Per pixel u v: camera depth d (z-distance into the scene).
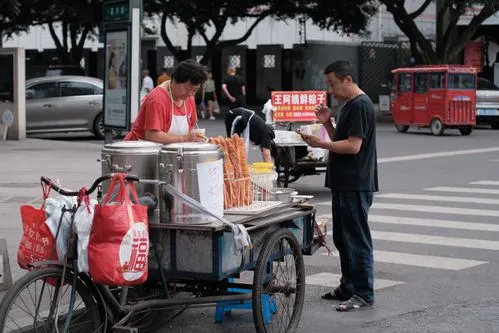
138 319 5.97
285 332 6.11
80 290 5.20
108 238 4.87
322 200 12.91
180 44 44.09
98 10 19.72
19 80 21.27
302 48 39.19
